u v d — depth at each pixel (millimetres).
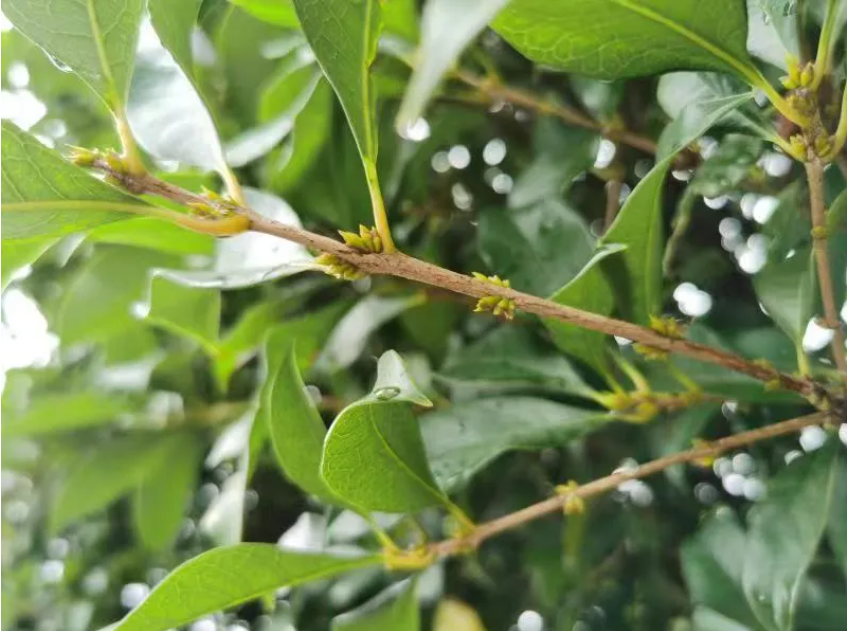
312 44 104
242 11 191
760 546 133
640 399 149
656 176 119
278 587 141
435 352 205
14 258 123
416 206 206
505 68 199
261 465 237
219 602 138
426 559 147
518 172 214
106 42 112
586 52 119
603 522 217
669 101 138
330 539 174
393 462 135
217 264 153
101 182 110
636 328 122
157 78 146
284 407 145
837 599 174
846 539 147
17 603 319
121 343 245
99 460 257
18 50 235
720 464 199
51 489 309
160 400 258
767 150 143
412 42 166
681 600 211
